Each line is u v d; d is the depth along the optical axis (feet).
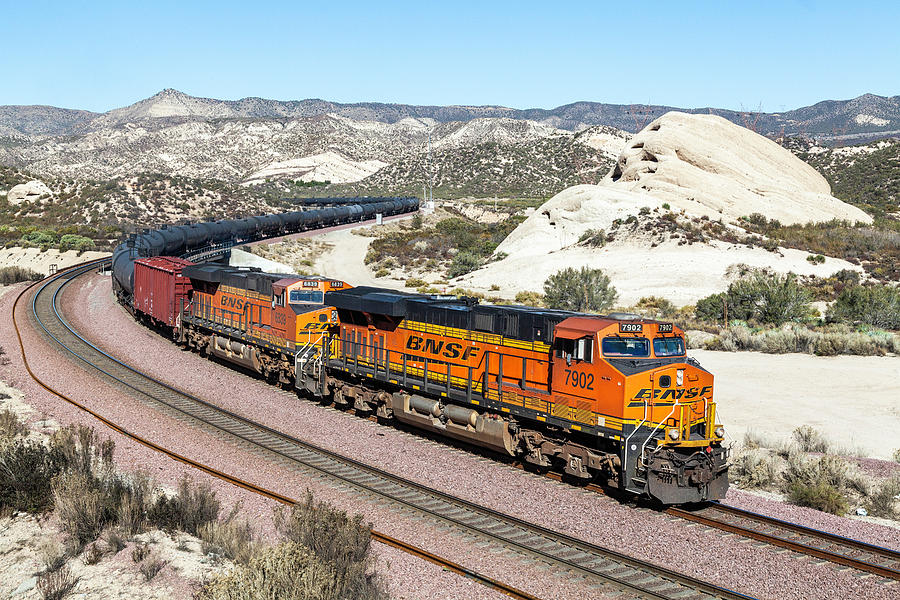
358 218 460.55
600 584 43.29
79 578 43.57
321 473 62.64
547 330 63.26
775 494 63.52
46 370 101.24
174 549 47.44
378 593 40.34
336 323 91.50
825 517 56.08
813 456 74.49
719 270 229.25
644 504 57.62
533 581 43.55
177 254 216.95
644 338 59.72
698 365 61.05
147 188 486.79
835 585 43.80
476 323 69.77
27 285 196.34
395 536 49.83
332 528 44.93
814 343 133.90
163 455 67.36
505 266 268.82
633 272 232.53
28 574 44.45
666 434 56.75
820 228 306.55
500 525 51.75
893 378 110.93
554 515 54.65
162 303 128.67
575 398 60.49
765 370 118.73
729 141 376.07
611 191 325.42
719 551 48.47
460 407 71.15
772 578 44.70
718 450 56.75
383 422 82.12
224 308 111.14
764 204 331.57
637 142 385.09
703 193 332.80
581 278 196.54
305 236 373.81
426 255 329.93
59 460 58.18
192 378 101.55
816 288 207.00
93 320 147.64
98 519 49.65
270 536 50.01
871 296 166.30
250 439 72.13
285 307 93.56
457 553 47.24
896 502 60.80
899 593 43.01
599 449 59.82
